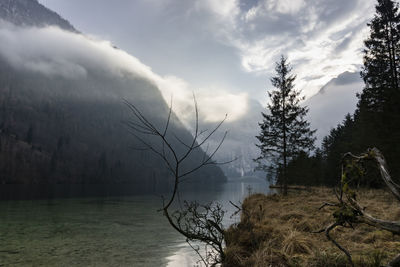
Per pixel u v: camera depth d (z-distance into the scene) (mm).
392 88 16750
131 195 46094
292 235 4559
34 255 7934
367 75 19484
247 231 5227
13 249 8680
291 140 20500
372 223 2328
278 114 21047
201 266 6215
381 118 17125
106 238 10547
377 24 18703
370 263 3059
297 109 20891
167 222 14836
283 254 3900
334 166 38844
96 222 15078
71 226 13586
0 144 129750
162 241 9945
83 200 33312
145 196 43094
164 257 7645
